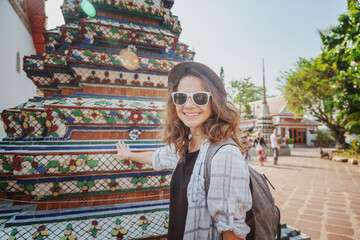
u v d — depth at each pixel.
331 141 27.53
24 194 2.01
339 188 5.49
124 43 2.43
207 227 0.99
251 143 13.41
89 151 1.69
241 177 0.94
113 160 1.75
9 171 1.78
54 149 1.64
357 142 11.59
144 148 1.88
